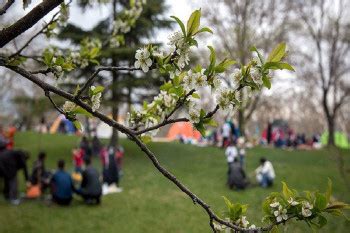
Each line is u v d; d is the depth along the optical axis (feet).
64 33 51.03
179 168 52.24
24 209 29.86
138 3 15.53
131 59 51.42
